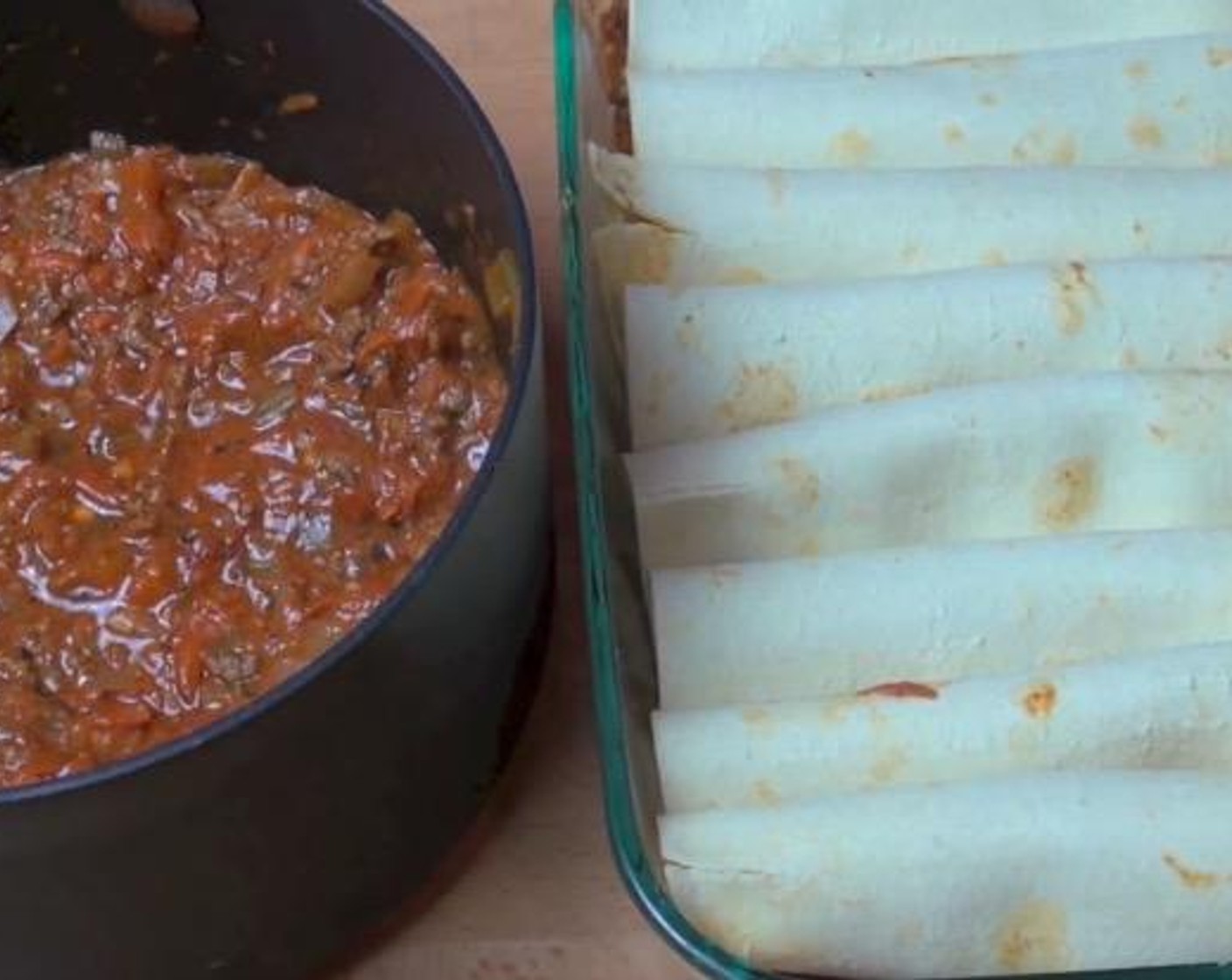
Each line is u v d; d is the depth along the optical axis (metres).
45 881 0.62
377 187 0.82
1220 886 0.66
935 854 0.66
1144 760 0.69
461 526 0.62
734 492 0.73
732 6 0.85
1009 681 0.70
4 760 0.68
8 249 0.81
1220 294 0.77
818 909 0.66
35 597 0.72
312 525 0.73
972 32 0.85
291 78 0.80
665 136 0.82
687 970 0.73
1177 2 0.86
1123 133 0.82
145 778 0.59
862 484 0.74
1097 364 0.76
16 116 0.84
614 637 0.70
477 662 0.67
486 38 0.92
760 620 0.72
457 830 0.73
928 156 0.82
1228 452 0.74
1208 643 0.71
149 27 0.81
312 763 0.62
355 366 0.76
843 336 0.76
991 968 0.67
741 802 0.69
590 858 0.75
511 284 0.72
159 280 0.80
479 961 0.73
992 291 0.77
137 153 0.84
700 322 0.76
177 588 0.72
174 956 0.67
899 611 0.72
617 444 0.77
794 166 0.82
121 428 0.76
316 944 0.70
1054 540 0.73
